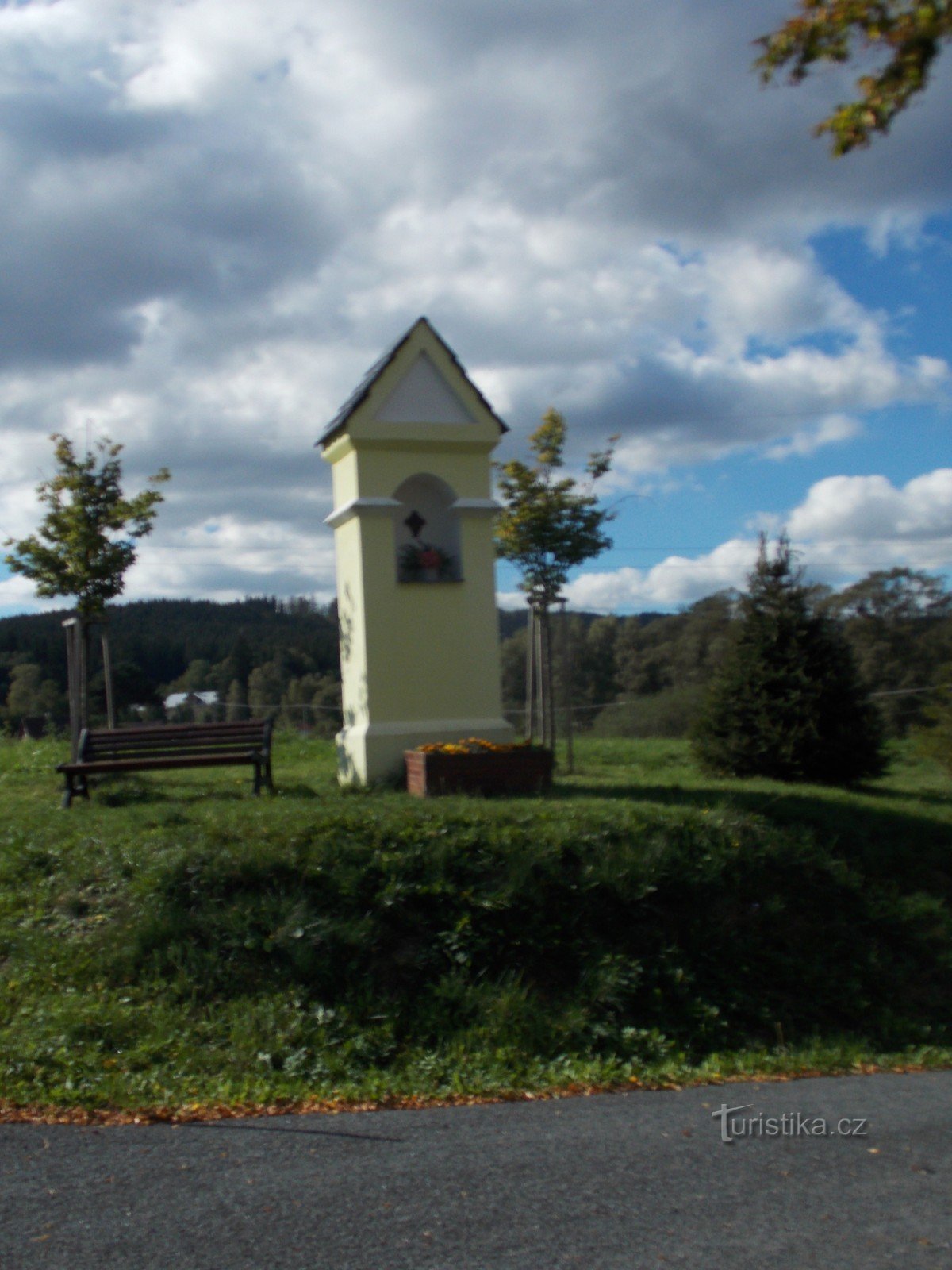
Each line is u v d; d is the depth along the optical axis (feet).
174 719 120.98
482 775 35.19
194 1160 15.71
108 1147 16.15
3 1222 13.52
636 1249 13.09
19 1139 16.38
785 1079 22.25
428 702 39.01
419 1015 23.17
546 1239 13.29
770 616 46.14
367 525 38.75
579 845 28.50
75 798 36.60
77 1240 13.07
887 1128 18.06
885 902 30.40
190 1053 20.54
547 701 49.32
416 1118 18.19
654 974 25.76
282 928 24.29
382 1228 13.50
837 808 35.86
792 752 43.78
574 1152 16.38
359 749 38.34
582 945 26.07
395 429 38.96
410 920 25.43
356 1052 21.65
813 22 21.35
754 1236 13.52
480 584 39.93
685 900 28.32
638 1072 21.94
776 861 30.37
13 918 24.91
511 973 24.73
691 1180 15.33
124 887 25.64
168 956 23.39
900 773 55.52
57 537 46.78
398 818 28.76
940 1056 24.56
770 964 27.35
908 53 20.94
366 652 38.45
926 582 141.18
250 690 140.05
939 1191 15.10
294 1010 22.43
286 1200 14.29
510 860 27.32
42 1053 19.60
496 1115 18.52
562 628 49.34
